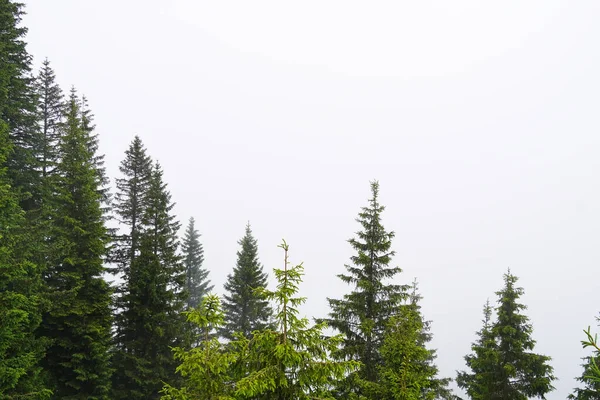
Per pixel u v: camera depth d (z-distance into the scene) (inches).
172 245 1066.7
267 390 348.5
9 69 791.1
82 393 749.3
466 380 1027.9
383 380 528.7
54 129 1184.8
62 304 745.0
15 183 826.2
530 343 763.4
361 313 705.0
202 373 338.0
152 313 933.8
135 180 1246.3
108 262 1168.2
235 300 1338.6
